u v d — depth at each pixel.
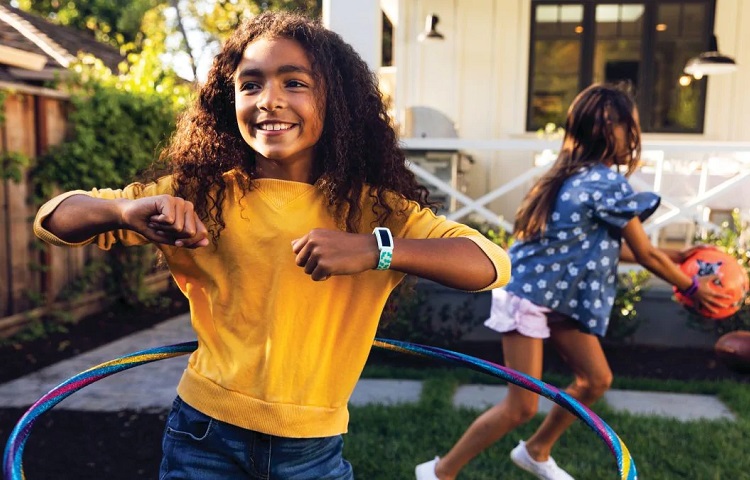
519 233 3.24
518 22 8.63
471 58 8.70
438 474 3.19
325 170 1.74
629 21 8.66
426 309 5.91
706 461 3.65
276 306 1.70
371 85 1.82
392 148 1.82
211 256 1.76
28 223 6.62
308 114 1.66
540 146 6.68
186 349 2.24
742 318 5.70
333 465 1.83
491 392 4.94
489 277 1.55
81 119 6.98
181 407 1.82
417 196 1.90
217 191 1.76
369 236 1.46
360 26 6.46
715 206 6.96
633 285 5.89
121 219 1.48
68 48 13.20
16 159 6.18
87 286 7.48
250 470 1.74
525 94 8.73
